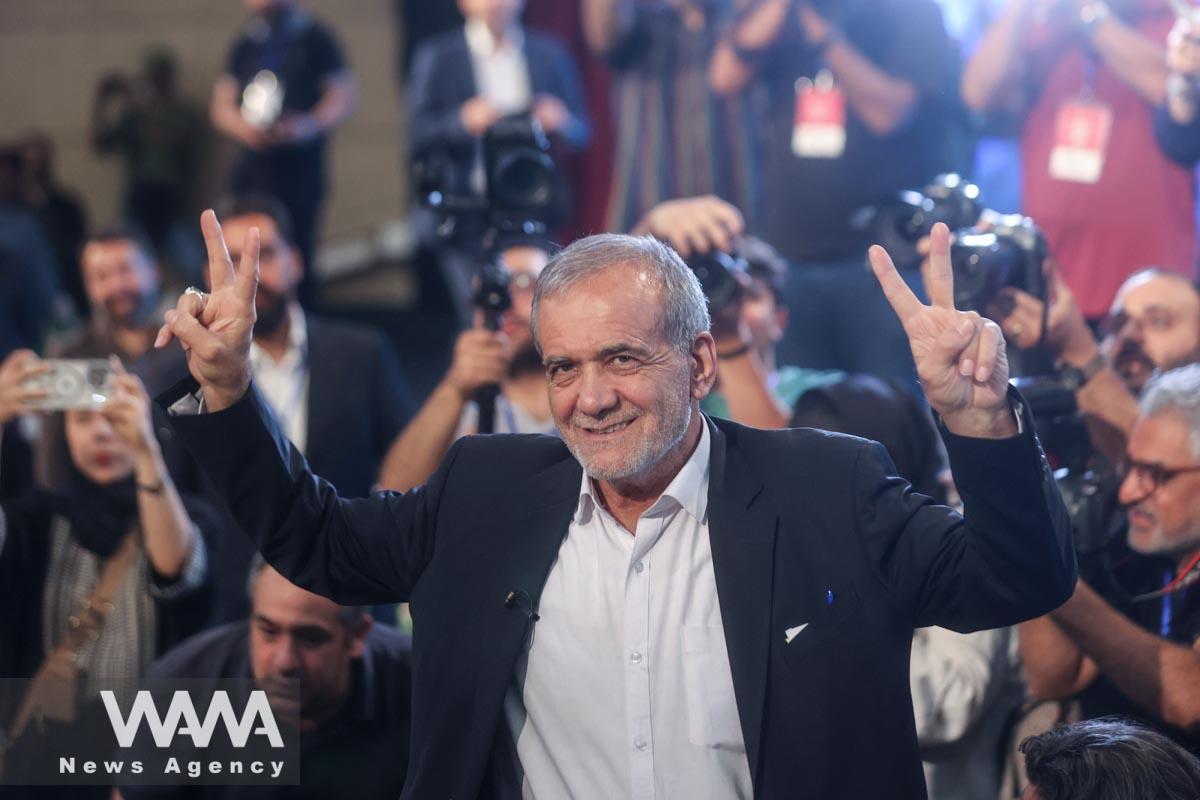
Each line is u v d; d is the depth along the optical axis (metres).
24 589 8.90
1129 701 7.43
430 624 5.95
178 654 8.27
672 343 5.58
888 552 5.65
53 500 9.10
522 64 17.06
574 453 5.63
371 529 6.12
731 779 5.69
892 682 5.58
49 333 18.23
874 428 8.23
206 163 26.03
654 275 5.59
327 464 10.80
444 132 16.38
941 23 13.43
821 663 5.56
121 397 8.70
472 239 15.31
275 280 10.90
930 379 5.25
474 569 5.94
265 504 5.94
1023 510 5.22
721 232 8.55
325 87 19.66
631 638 5.77
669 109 14.64
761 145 14.40
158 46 26.06
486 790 5.86
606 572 5.88
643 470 5.62
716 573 5.74
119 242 13.41
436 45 17.14
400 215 26.23
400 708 8.12
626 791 5.71
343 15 25.94
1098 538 7.57
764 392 8.60
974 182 14.15
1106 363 8.26
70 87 26.58
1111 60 11.95
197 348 5.69
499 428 9.97
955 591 5.53
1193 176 12.27
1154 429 7.34
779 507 5.79
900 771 5.55
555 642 5.83
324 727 7.96
